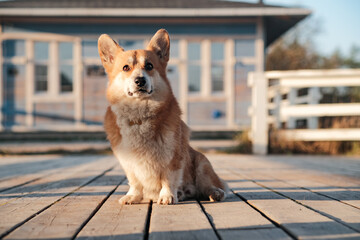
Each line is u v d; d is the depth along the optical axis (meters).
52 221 1.75
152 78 2.47
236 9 9.43
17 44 9.80
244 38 10.09
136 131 2.28
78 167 4.72
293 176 3.64
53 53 9.91
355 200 2.28
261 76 6.50
